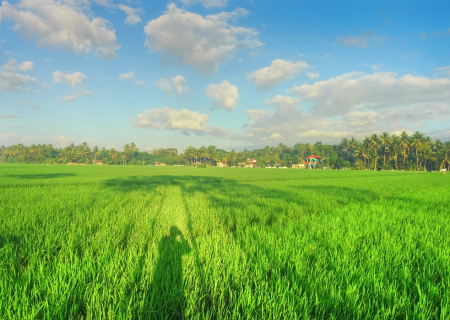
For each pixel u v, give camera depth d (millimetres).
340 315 2479
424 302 2533
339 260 3537
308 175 38000
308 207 8711
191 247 4234
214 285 2873
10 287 2645
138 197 10719
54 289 2627
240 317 2338
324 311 2439
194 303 2545
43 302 2408
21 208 7340
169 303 2648
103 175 29625
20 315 2268
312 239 4695
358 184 20578
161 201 9953
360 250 4121
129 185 17453
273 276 3084
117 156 135250
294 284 2842
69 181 19109
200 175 35344
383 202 10062
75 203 8516
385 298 2682
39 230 4797
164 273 3137
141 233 5078
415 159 90000
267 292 2656
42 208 7391
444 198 11594
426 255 3953
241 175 36438
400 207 8945
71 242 4133
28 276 2990
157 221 6145
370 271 3182
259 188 16328
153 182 20734
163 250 4055
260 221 6465
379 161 95562
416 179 29031
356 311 2449
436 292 2736
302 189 15586
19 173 30875
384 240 4574
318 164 112438
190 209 7992
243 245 4281
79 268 3104
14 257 3574
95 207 7898
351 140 107812
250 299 2553
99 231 4973
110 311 2309
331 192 13633
